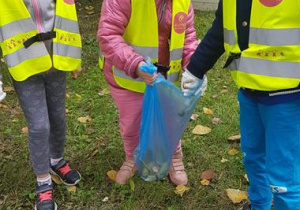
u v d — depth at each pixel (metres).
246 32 2.29
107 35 2.71
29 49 2.68
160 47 2.87
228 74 4.91
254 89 2.32
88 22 6.46
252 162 2.68
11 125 3.98
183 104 2.74
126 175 3.23
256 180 2.72
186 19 2.82
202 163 3.49
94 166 3.44
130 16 2.72
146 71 2.62
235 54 2.37
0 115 4.15
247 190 3.20
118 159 3.52
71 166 3.45
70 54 2.84
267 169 2.43
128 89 2.94
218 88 4.64
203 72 2.66
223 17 2.41
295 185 2.38
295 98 2.26
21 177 3.30
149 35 2.78
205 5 7.17
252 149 2.62
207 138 3.78
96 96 4.45
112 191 3.17
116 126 3.96
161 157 2.87
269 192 2.76
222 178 3.33
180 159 3.28
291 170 2.37
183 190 3.15
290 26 2.14
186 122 2.87
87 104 4.32
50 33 2.74
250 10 2.25
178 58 2.88
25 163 3.47
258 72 2.26
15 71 2.66
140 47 2.81
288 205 2.40
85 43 5.68
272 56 2.22
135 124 3.07
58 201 3.11
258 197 2.77
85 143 3.73
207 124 3.99
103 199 3.12
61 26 2.78
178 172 3.24
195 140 3.76
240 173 3.36
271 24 2.18
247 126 2.58
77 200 3.11
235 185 3.26
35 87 2.81
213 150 3.65
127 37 2.82
